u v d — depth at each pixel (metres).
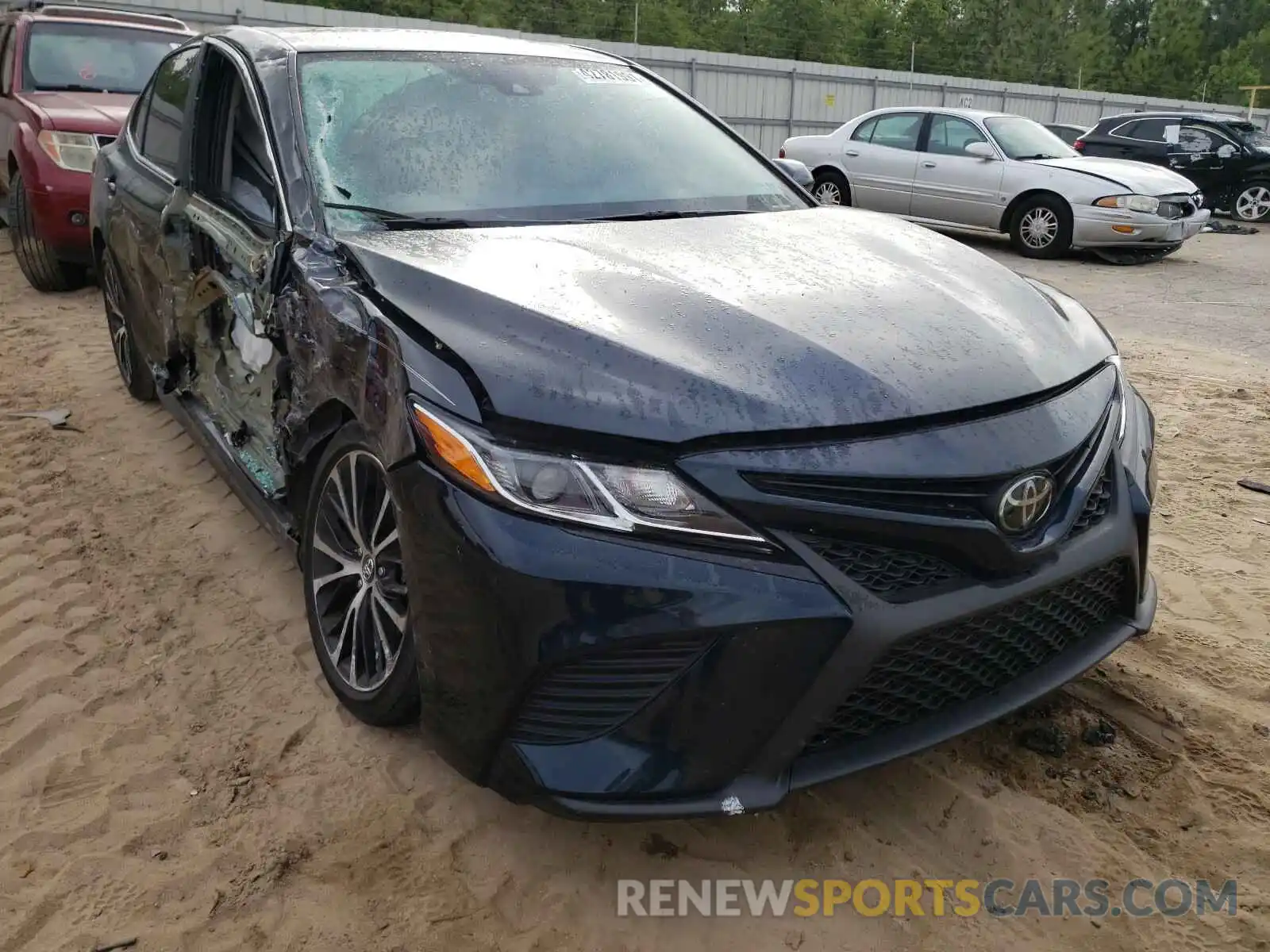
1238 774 2.54
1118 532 2.32
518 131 3.18
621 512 1.90
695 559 1.89
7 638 3.08
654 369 2.00
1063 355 2.41
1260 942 2.07
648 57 20.75
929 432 2.02
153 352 4.24
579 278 2.35
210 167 3.49
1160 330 7.67
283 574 3.47
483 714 2.02
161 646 3.06
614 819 1.95
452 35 3.63
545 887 2.21
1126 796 2.48
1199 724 2.73
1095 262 11.25
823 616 1.90
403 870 2.25
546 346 2.07
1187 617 3.29
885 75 24.11
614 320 2.15
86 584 3.40
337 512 2.68
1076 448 2.21
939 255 2.81
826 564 1.93
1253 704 2.82
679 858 2.29
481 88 3.29
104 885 2.21
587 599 1.88
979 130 11.84
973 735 2.69
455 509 1.98
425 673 2.13
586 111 3.38
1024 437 2.10
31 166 6.68
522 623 1.92
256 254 2.89
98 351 5.94
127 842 2.33
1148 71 54.66
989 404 2.11
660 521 1.90
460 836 2.35
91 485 4.14
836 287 2.42
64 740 2.66
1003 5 49.66
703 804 1.96
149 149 4.34
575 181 3.07
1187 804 2.45
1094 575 2.31
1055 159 11.60
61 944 2.07
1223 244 13.08
